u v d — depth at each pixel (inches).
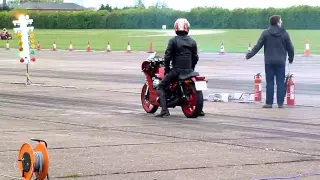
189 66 1087.0
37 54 3678.6
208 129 955.3
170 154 756.6
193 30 7377.0
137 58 3171.8
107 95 1469.0
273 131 937.5
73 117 1087.0
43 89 1619.1
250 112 1165.1
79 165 692.7
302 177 641.6
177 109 1213.7
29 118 1070.4
